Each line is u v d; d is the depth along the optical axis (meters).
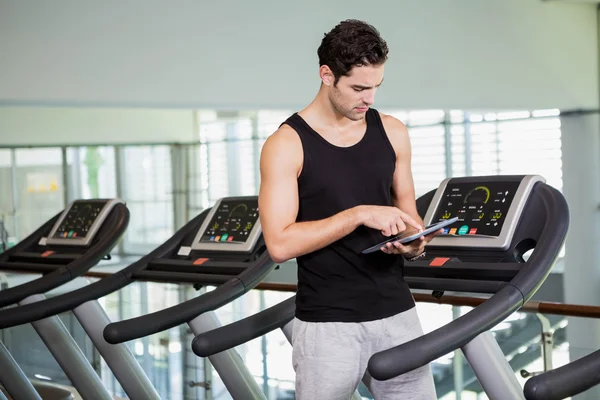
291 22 6.62
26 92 5.34
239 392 2.68
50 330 3.14
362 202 1.85
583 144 9.91
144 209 11.47
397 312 1.87
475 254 2.27
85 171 10.82
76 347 3.20
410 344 1.68
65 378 4.10
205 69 6.15
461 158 10.59
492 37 8.32
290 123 1.83
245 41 6.37
